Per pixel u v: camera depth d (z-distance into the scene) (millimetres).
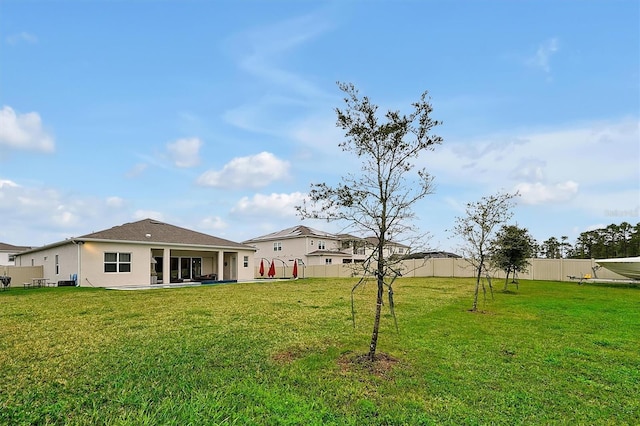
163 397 4102
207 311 10188
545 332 7523
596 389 4449
